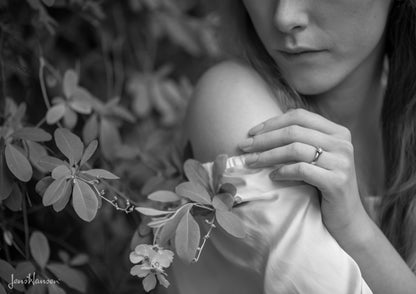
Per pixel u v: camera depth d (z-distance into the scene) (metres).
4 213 0.94
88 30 1.21
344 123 0.96
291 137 0.77
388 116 0.96
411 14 0.91
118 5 1.26
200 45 1.35
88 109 0.98
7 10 0.99
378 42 0.91
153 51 1.33
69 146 0.76
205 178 0.78
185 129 0.92
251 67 0.90
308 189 0.78
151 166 1.04
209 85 0.87
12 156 0.77
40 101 1.04
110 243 1.16
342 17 0.80
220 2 1.00
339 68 0.83
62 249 1.09
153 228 0.80
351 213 0.78
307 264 0.76
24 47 1.02
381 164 1.01
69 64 1.20
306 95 0.91
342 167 0.76
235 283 0.84
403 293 0.82
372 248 0.80
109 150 1.03
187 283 0.88
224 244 0.81
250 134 0.80
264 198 0.77
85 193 0.74
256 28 0.85
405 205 0.93
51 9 1.12
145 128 1.29
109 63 1.25
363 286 0.76
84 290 0.88
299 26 0.80
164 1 1.30
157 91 1.28
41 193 0.76
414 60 0.93
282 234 0.77
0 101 0.93
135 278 1.12
